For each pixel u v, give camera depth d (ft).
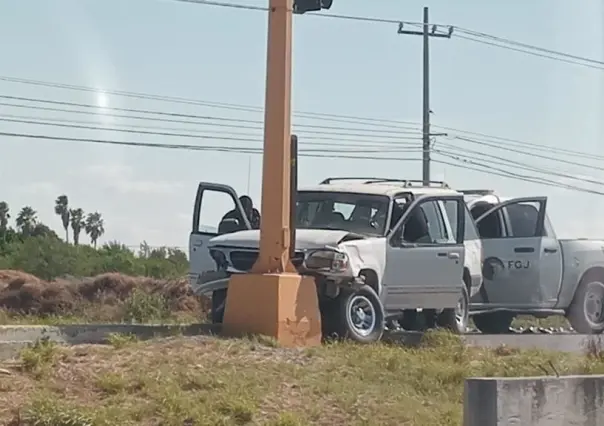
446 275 60.95
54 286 128.88
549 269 71.67
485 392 32.04
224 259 56.54
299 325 49.16
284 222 50.42
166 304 111.75
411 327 62.54
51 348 39.55
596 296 74.79
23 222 226.58
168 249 185.57
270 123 50.83
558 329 83.92
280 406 36.83
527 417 32.63
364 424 36.09
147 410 34.68
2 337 44.06
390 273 57.62
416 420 37.24
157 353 41.63
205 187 63.10
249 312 49.16
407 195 61.26
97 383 36.91
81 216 248.93
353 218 59.62
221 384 37.88
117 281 130.82
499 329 75.77
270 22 51.16
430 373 44.68
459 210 62.90
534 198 71.51
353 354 46.06
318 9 51.37
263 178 50.85
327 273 52.47
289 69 51.01
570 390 33.88
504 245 71.72
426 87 163.22
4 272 133.28
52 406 33.73
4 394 35.35
